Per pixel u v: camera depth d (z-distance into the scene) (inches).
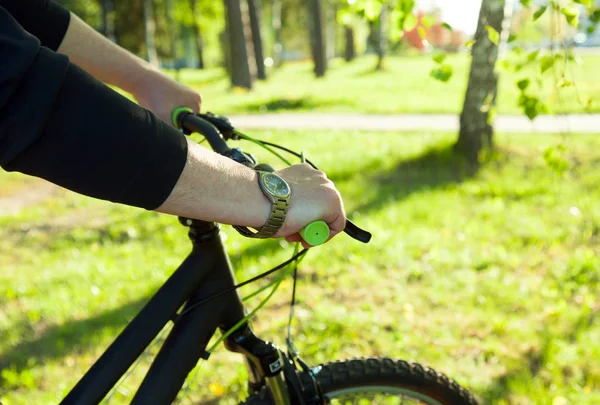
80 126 33.2
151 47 1301.7
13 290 175.9
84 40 55.8
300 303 153.2
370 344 132.2
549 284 157.0
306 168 41.9
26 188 313.0
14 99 31.8
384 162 312.3
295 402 56.4
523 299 148.8
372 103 601.0
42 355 138.7
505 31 281.1
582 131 367.6
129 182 34.7
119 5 1540.4
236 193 37.6
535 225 203.2
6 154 32.5
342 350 129.4
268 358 54.1
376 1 123.6
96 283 175.2
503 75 709.9
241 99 693.9
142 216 243.8
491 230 200.7
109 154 33.9
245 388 116.8
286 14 1931.6
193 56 2448.3
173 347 50.3
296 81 1021.2
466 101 302.2
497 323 136.6
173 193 35.8
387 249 183.8
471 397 65.4
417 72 1072.2
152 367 50.1
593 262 167.6
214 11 1478.8
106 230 231.6
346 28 1574.8
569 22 98.9
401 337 133.5
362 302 152.1
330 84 895.7
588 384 114.7
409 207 230.8
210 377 121.2
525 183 258.4
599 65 899.4
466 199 241.1
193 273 50.9
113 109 34.1
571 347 125.2
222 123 54.8
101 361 48.0
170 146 35.5
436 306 148.9
